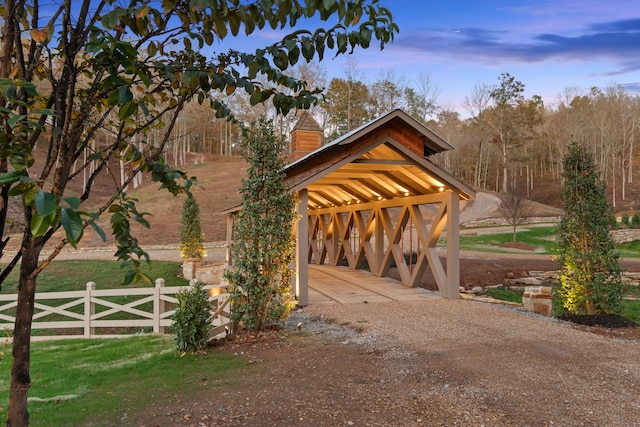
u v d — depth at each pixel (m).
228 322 8.02
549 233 29.47
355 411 4.20
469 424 3.95
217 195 38.03
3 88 1.44
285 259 8.02
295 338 7.34
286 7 2.00
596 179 9.20
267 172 7.94
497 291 15.69
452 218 10.71
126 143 2.25
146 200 36.19
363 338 7.13
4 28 1.77
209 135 63.97
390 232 14.05
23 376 1.91
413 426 3.89
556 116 67.88
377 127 9.66
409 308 9.63
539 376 5.18
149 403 4.50
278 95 2.25
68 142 1.88
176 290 8.98
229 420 4.00
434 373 5.30
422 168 10.27
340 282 13.71
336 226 18.30
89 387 5.09
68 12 1.80
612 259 8.93
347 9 1.92
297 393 4.70
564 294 9.58
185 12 1.92
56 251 1.91
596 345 6.62
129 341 8.09
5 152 1.45
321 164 10.96
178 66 2.05
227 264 15.20
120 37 1.77
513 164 57.53
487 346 6.50
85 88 2.20
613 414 4.16
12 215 21.23
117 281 15.88
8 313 12.83
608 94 65.12
